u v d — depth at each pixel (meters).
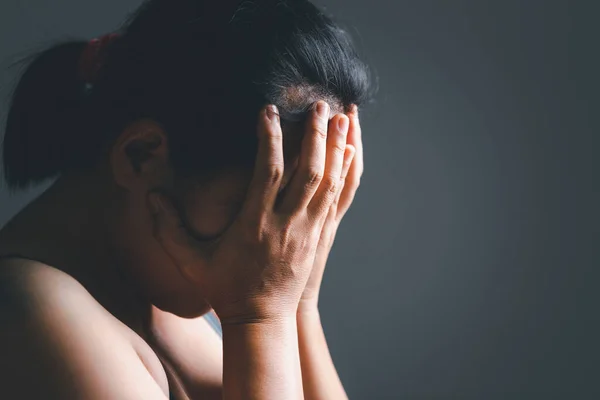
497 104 2.24
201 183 0.76
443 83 2.22
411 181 2.22
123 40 0.79
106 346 0.68
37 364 0.64
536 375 2.28
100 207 0.78
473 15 2.22
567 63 2.25
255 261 0.78
